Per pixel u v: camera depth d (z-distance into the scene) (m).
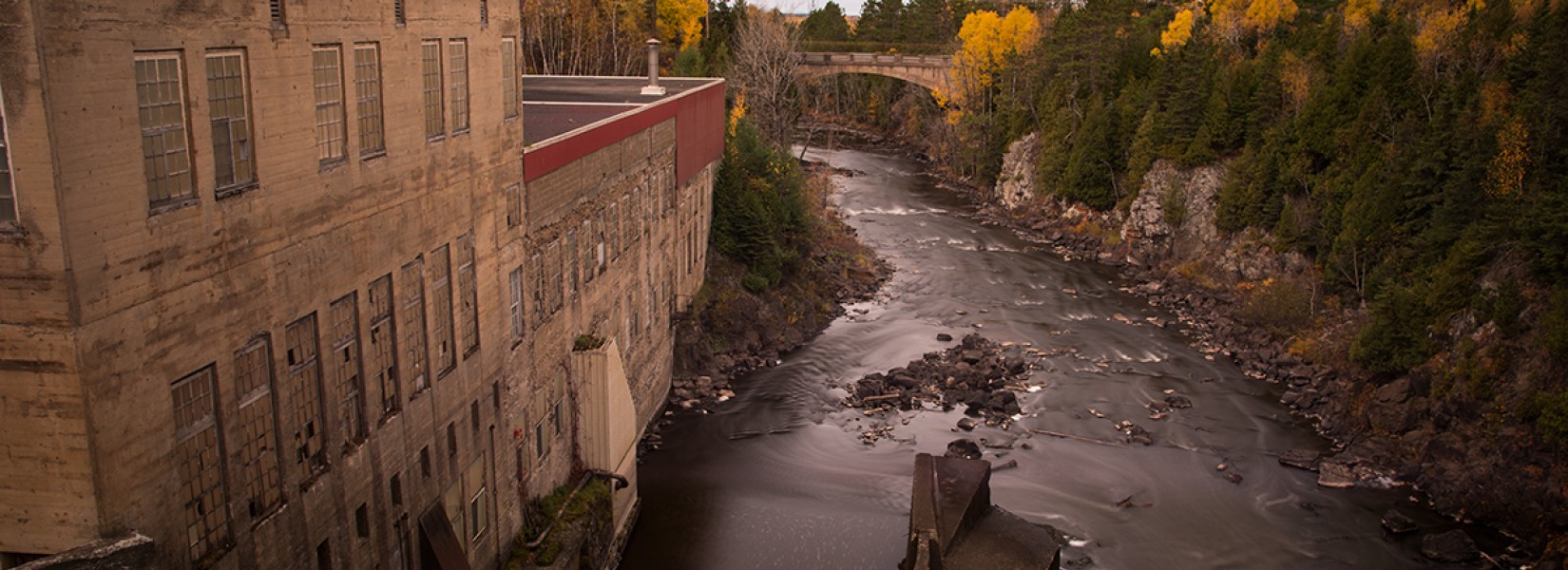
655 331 45.25
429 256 24.14
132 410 15.81
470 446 26.83
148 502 16.31
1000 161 100.69
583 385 33.88
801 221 65.50
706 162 55.81
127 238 15.38
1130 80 87.44
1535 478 39.28
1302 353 54.94
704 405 47.84
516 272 29.36
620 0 106.75
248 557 18.56
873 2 170.88
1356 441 45.34
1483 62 70.25
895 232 84.81
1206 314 63.59
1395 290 49.69
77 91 14.28
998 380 51.34
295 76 18.83
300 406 19.89
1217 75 77.62
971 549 33.41
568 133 32.78
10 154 13.96
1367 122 64.12
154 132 15.88
